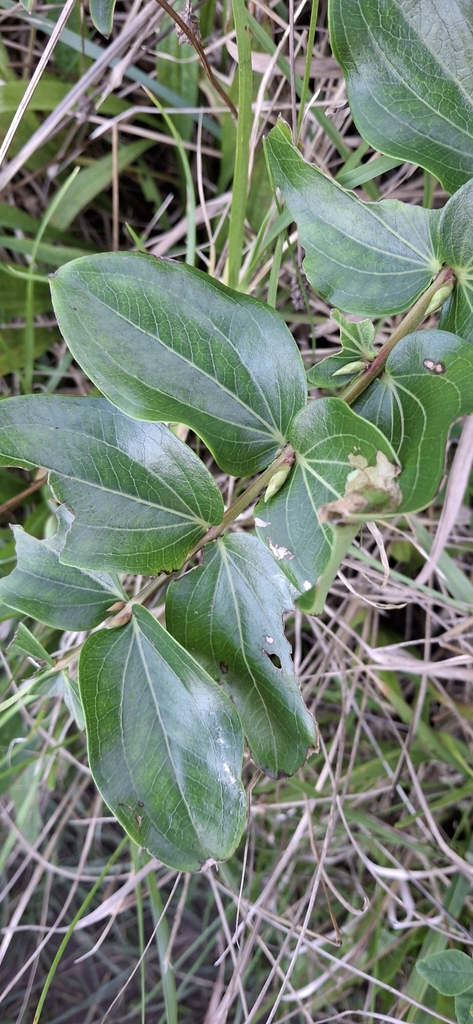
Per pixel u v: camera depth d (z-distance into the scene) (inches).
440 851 11.9
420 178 11.1
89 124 12.1
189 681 6.3
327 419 5.5
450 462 12.1
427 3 6.3
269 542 5.8
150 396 6.0
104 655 6.6
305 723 6.5
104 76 11.1
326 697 13.1
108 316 5.9
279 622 6.5
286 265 11.2
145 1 10.9
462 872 11.5
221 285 6.0
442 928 11.2
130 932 14.4
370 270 6.7
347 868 13.6
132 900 12.5
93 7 7.6
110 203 13.0
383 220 6.6
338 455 5.4
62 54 11.7
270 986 13.4
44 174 12.3
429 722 13.1
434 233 6.5
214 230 12.4
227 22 10.2
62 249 11.9
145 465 6.3
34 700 12.2
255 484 6.4
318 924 13.2
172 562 6.5
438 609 12.9
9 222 11.4
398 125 6.7
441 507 12.5
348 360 6.6
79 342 5.8
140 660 6.6
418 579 11.5
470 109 6.6
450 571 11.3
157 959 14.3
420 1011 10.8
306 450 5.8
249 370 6.2
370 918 12.6
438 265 6.6
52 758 12.5
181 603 6.7
